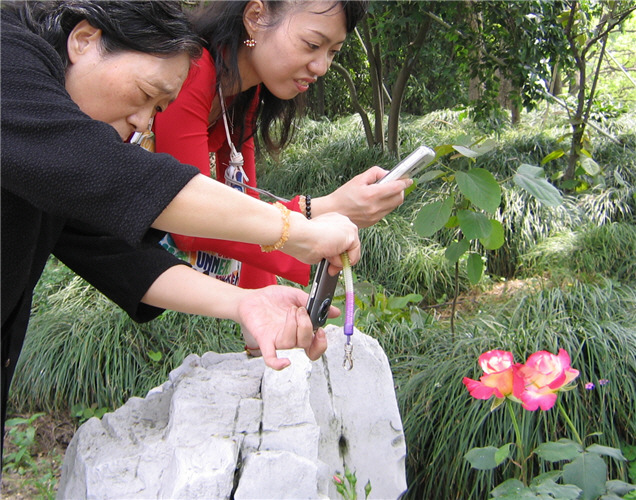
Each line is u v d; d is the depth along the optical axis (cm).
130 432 160
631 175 609
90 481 143
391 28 568
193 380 167
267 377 160
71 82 116
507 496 156
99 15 112
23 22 113
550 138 674
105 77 115
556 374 152
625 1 561
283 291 137
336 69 707
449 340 333
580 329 308
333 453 176
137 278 140
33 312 398
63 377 348
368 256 513
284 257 169
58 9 115
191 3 171
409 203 579
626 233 487
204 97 164
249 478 136
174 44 116
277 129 223
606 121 695
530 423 263
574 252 486
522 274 517
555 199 244
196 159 162
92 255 143
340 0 157
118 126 122
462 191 246
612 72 1311
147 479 142
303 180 680
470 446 263
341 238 121
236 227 109
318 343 135
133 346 360
